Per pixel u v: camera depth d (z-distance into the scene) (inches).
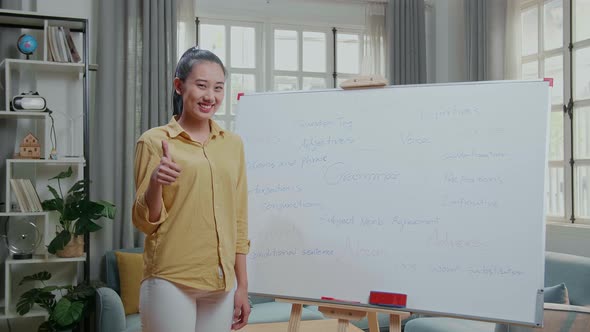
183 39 167.0
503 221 78.8
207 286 64.2
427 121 86.3
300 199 89.5
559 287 109.3
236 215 71.1
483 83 85.1
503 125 82.1
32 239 138.9
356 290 83.3
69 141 154.1
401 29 189.6
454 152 83.5
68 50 142.9
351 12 190.4
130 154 157.4
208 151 67.1
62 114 153.3
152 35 159.0
